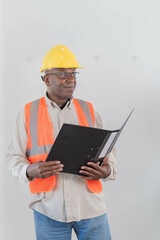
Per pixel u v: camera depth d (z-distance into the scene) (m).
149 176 2.95
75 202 1.95
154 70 2.94
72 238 2.92
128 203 2.95
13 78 2.87
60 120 2.03
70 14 2.88
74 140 1.74
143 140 2.95
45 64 2.05
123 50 2.92
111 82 2.92
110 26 2.91
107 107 2.92
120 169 2.93
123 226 2.95
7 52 2.86
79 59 2.89
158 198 2.96
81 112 2.09
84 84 2.90
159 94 2.95
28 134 2.04
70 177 1.96
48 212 1.96
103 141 1.80
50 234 1.98
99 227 2.03
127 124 2.93
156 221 2.97
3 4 2.85
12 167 2.00
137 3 2.92
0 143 2.84
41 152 2.00
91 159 1.86
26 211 2.89
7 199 2.87
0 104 2.84
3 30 2.85
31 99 2.88
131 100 2.94
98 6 2.89
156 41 2.93
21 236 2.89
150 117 2.95
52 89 2.04
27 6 2.86
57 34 2.87
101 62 2.91
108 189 2.94
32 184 1.98
